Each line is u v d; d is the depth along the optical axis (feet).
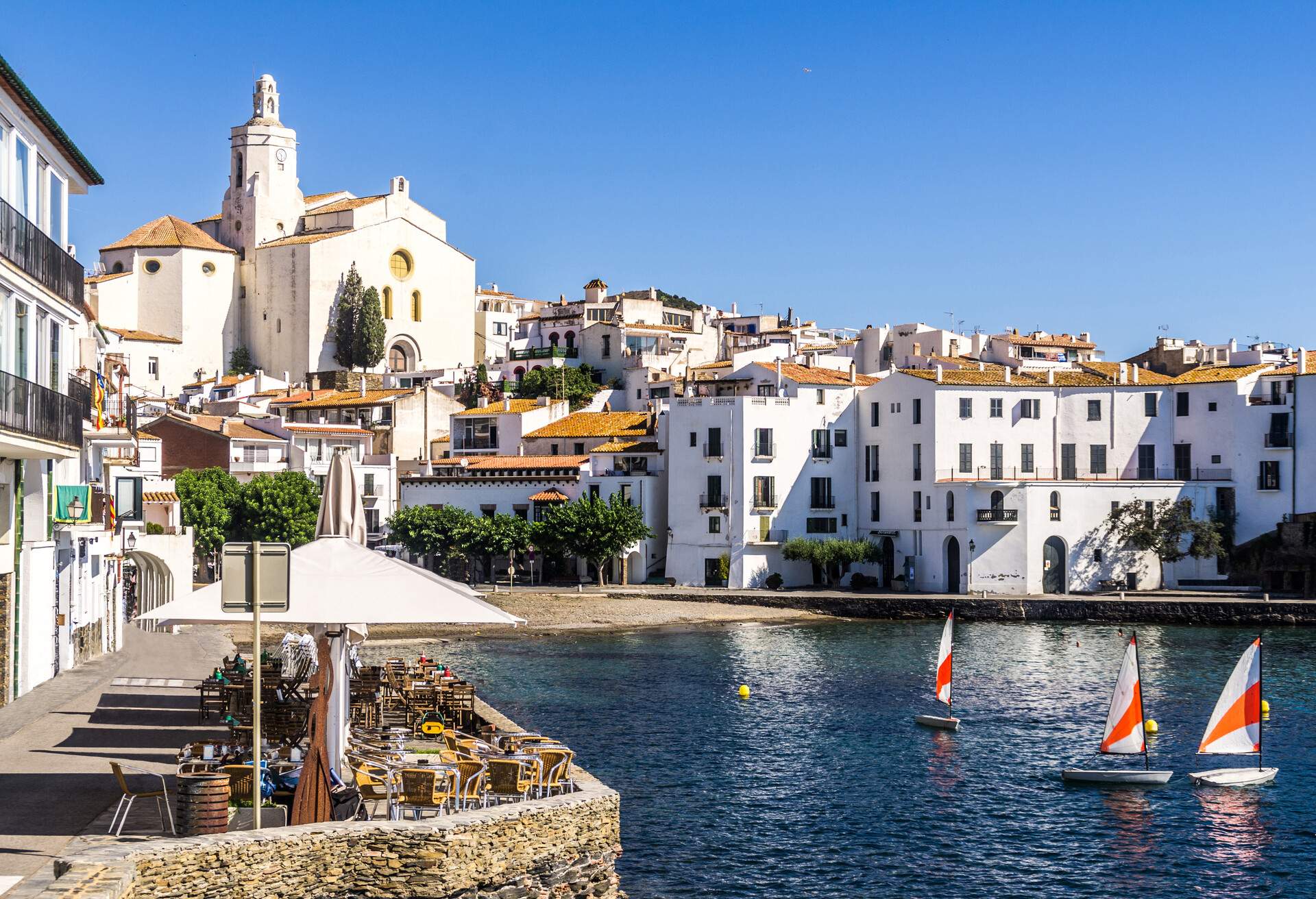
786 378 426.10
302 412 548.72
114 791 105.09
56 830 92.63
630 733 195.21
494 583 425.69
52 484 172.35
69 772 112.68
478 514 457.27
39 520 166.09
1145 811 153.89
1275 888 127.85
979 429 404.57
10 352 135.54
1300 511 391.24
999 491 385.09
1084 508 388.16
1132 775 166.91
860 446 431.02
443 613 97.04
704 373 533.96
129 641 241.35
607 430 480.64
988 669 263.29
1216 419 404.36
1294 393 394.11
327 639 98.58
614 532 412.77
